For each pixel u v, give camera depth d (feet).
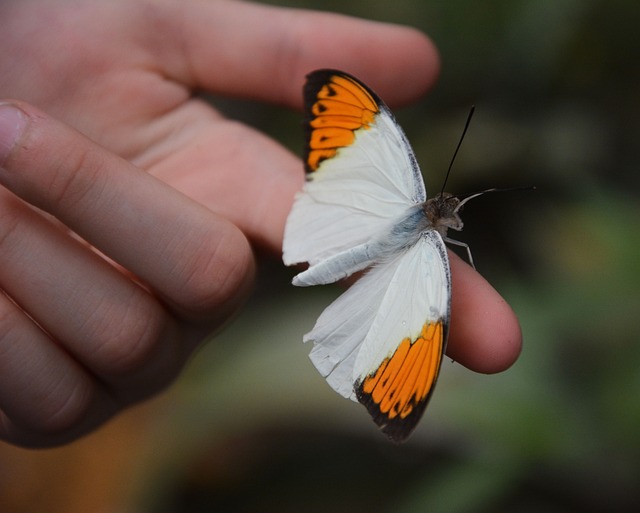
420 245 1.11
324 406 1.45
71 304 1.12
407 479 1.51
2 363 1.13
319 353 1.10
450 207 1.14
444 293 1.06
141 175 1.11
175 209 1.11
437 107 1.72
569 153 1.64
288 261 1.15
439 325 1.05
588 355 1.41
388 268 1.11
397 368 1.07
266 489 1.54
